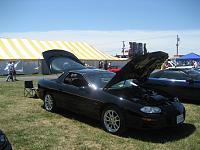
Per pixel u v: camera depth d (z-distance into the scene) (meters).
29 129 6.76
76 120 7.61
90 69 8.18
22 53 31.86
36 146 5.64
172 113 6.18
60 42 37.28
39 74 31.77
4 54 30.70
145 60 6.57
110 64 37.84
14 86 15.76
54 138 6.13
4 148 4.04
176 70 10.54
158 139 6.10
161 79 10.63
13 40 34.06
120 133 6.31
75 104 7.46
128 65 6.38
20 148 5.53
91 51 38.59
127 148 5.59
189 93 9.90
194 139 6.08
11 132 6.50
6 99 10.77
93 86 7.15
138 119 6.00
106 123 6.62
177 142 5.90
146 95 6.56
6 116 8.01
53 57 9.64
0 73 30.06
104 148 5.59
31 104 9.75
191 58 41.44
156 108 6.05
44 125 7.12
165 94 6.96
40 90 8.89
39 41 35.75
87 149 5.53
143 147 5.63
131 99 6.33
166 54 7.16
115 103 6.36
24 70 32.28
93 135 6.36
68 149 5.53
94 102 6.86
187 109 9.10
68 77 8.01
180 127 6.97
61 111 8.62
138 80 7.49
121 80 6.74
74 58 10.24
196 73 10.32
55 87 8.22
